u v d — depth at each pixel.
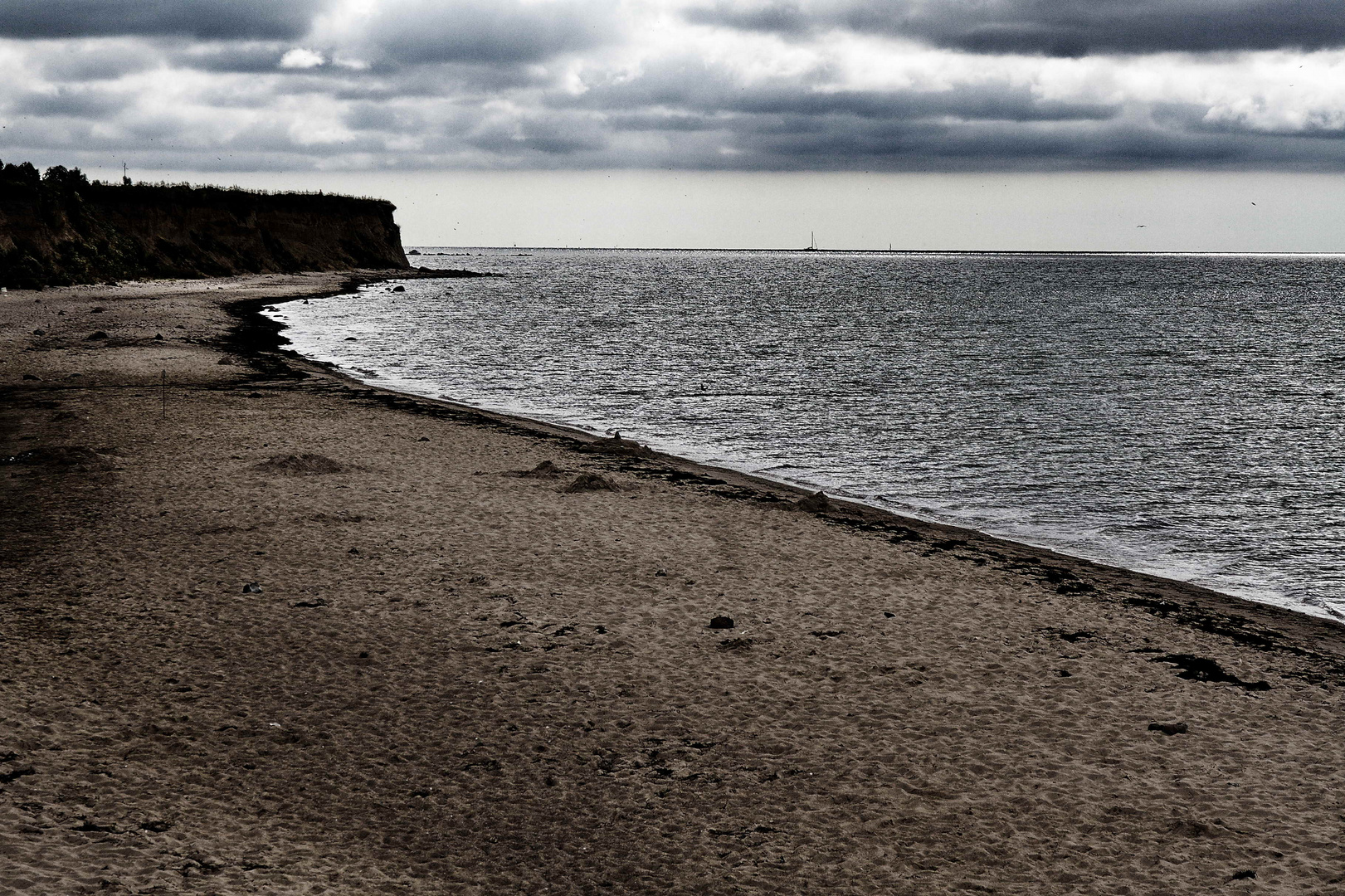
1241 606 18.84
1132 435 37.69
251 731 12.13
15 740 11.47
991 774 11.61
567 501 23.45
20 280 90.00
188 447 28.30
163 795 10.59
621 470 27.73
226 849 9.62
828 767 11.70
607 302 115.12
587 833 10.24
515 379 51.19
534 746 12.02
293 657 14.30
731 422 39.50
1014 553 21.64
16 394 37.50
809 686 13.86
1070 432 38.06
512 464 27.64
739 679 14.00
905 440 36.28
